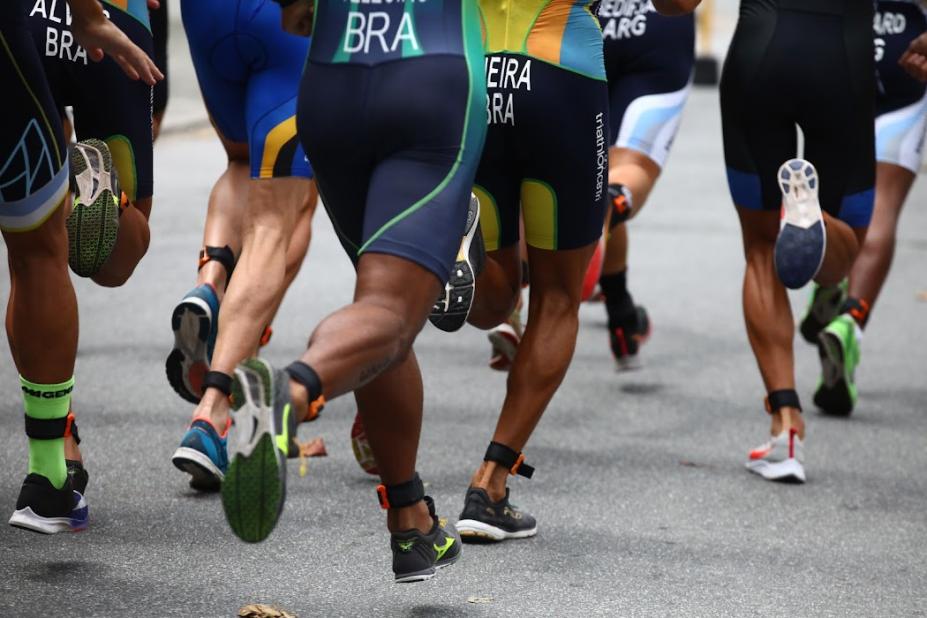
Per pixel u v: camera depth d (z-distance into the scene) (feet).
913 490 62.39
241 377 32.55
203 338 55.52
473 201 47.52
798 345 92.27
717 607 46.57
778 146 63.46
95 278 54.24
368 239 37.47
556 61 50.34
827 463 66.33
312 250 117.19
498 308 54.95
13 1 43.55
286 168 54.75
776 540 54.60
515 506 55.88
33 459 48.21
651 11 72.54
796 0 62.54
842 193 63.72
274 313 54.54
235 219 58.18
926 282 113.60
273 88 55.26
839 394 74.02
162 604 44.27
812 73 61.82
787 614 46.21
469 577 48.57
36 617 42.50
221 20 55.06
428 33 38.78
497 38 50.80
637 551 52.39
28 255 46.39
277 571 48.16
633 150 72.33
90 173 49.78
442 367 82.07
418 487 42.68
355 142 38.86
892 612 46.80
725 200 151.12
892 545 54.49
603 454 66.18
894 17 75.72
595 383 80.43
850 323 73.20
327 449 64.64
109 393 72.23
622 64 73.46
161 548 49.83
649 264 117.08
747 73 62.59
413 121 38.04
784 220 60.44
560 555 51.52
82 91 52.21
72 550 49.06
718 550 52.95
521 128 50.49
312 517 54.44
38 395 47.37
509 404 52.80
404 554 42.60
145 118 54.08
